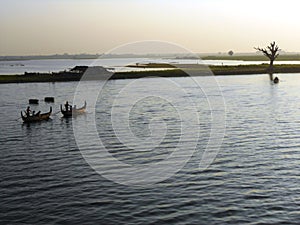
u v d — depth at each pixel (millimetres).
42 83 109500
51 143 35594
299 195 21203
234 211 19266
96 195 21656
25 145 35031
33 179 24656
